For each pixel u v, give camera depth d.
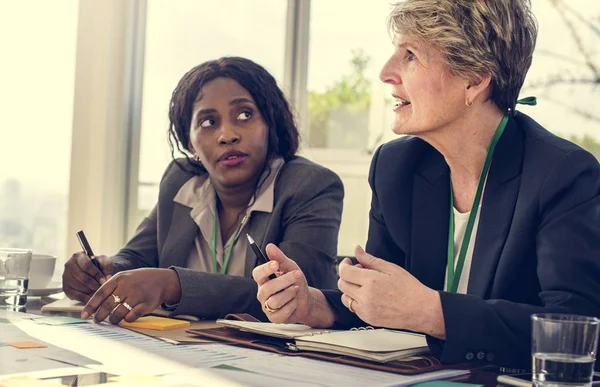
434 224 1.57
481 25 1.45
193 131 2.11
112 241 3.13
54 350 1.14
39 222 3.17
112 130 3.12
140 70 3.19
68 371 0.99
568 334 0.92
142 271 1.59
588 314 1.27
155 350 1.18
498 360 1.22
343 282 1.29
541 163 1.42
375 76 3.39
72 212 3.14
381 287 1.24
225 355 1.16
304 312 1.45
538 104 3.29
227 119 2.06
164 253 2.10
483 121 1.51
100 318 1.50
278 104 2.17
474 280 1.45
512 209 1.44
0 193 3.16
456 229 1.56
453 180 1.59
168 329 1.44
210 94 2.09
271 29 3.38
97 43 3.12
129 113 3.16
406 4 1.50
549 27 3.28
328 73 3.43
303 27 3.41
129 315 1.49
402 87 1.53
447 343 1.20
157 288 1.57
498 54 1.46
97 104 3.12
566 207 1.36
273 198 2.04
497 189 1.47
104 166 3.12
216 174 2.06
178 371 1.01
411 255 1.58
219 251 2.05
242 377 0.99
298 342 1.22
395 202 1.62
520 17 1.49
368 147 3.40
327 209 2.02
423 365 1.12
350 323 1.51
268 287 1.42
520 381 1.02
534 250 1.41
